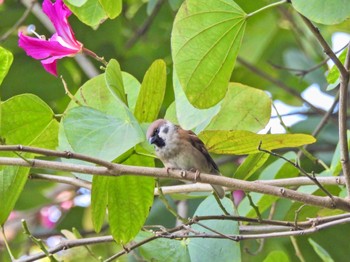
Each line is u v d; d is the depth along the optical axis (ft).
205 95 27.14
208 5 26.48
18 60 49.88
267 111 31.32
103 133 26.71
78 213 52.65
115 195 29.14
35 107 29.63
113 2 28.43
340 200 26.68
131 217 29.58
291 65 54.03
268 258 35.17
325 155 48.39
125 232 29.78
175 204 46.16
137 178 28.84
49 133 30.66
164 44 55.06
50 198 52.42
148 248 31.60
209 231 31.12
